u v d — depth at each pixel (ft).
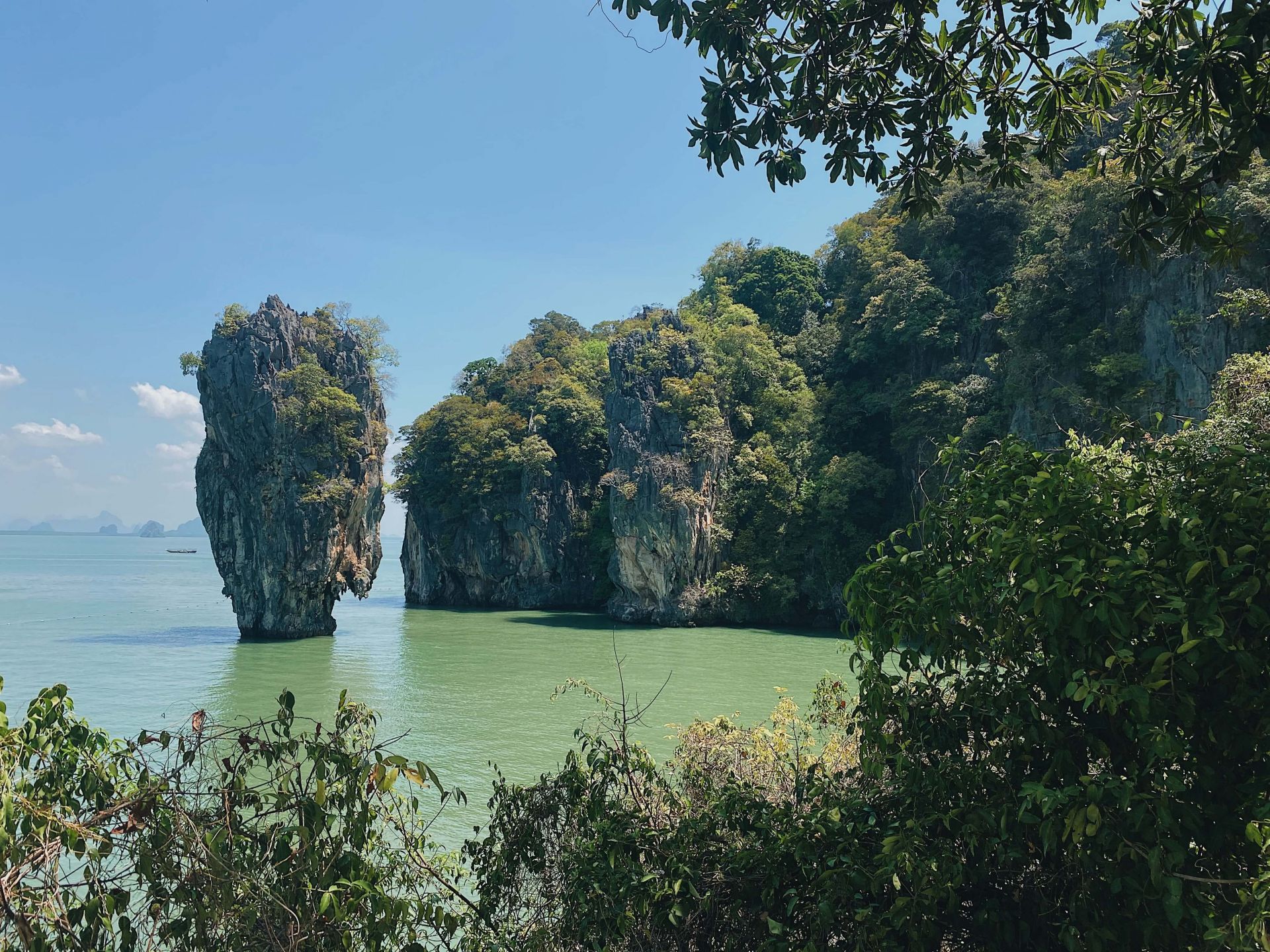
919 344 219.41
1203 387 138.00
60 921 12.42
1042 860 13.76
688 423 226.58
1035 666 13.76
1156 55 16.01
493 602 277.85
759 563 215.31
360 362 202.49
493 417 280.10
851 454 212.02
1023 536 13.01
